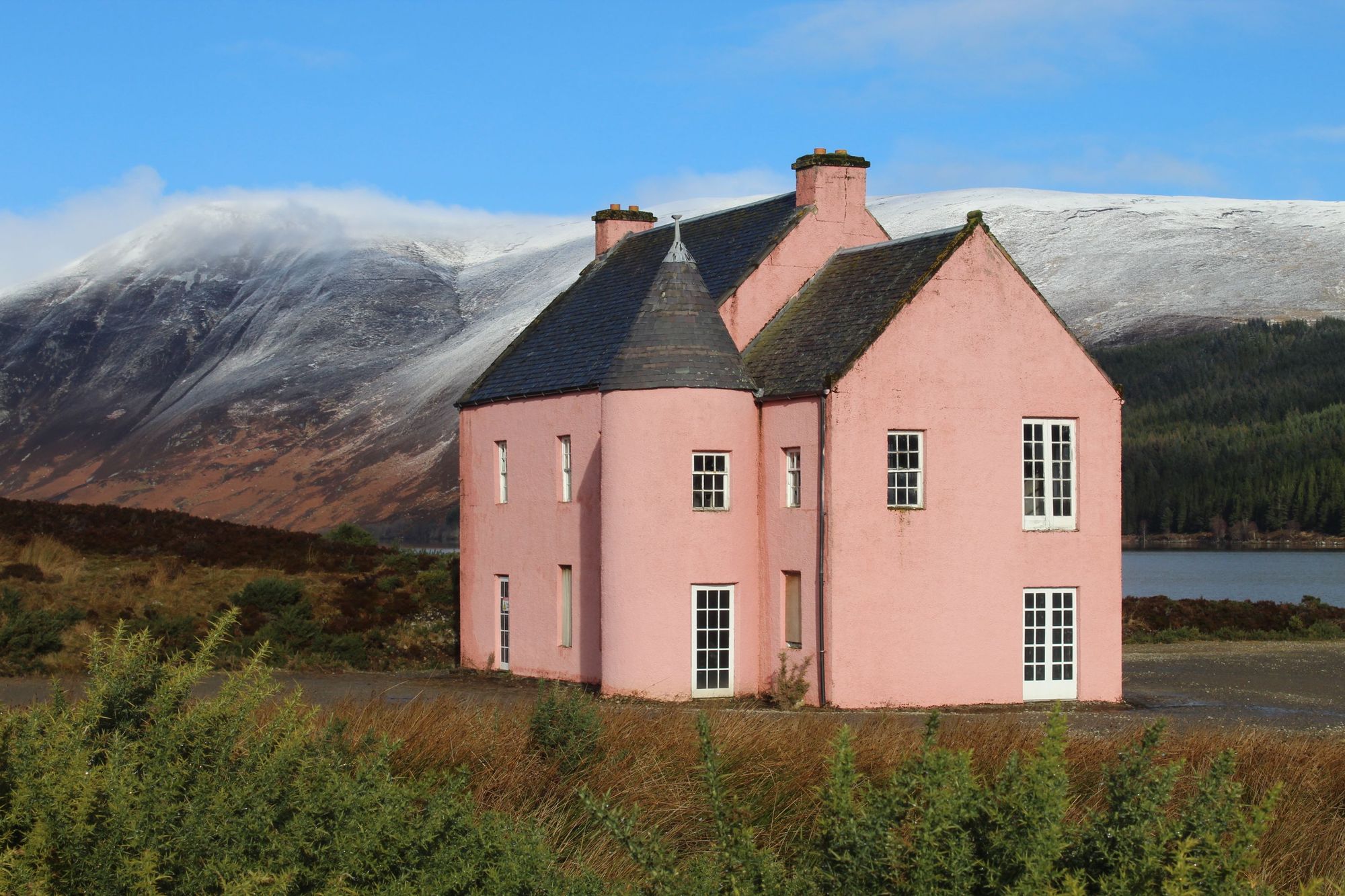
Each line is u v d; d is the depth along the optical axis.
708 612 28.06
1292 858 12.63
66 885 7.16
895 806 8.24
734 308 30.61
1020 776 8.25
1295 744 16.89
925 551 27.05
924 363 27.25
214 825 7.89
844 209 32.09
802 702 26.62
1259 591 90.19
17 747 7.70
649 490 27.56
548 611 31.70
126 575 41.34
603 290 35.53
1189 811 8.21
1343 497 180.75
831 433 26.45
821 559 26.53
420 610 40.94
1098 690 28.33
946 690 27.09
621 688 27.52
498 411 34.25
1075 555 28.34
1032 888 7.46
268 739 8.76
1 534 44.44
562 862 11.68
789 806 13.55
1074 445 28.64
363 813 8.72
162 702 8.65
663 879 8.90
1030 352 28.22
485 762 14.04
